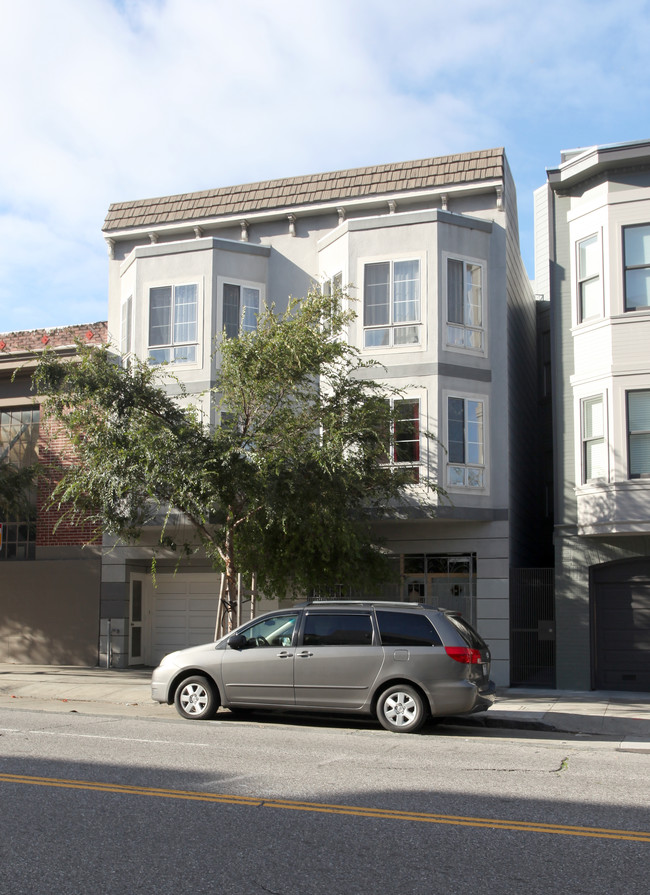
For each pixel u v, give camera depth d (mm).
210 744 10562
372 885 5422
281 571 17188
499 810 7270
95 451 15492
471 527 19812
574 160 19438
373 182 21500
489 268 20484
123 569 21734
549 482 26078
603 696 17469
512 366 21438
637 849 6203
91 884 5379
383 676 12398
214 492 14820
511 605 19547
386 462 17719
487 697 12602
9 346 23734
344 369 17828
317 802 7430
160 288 21266
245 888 5340
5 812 7023
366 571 17641
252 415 16297
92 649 21719
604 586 18984
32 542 22781
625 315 18531
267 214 21938
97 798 7496
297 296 21594
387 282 20016
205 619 21922
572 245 19766
